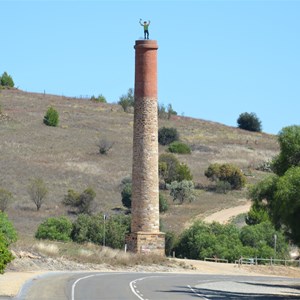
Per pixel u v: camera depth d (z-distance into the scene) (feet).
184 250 318.86
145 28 258.98
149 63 256.11
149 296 143.95
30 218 368.89
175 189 428.56
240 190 464.65
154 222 255.09
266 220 352.49
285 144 182.50
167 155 473.26
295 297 161.17
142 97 255.70
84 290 152.05
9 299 130.31
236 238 316.60
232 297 151.53
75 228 313.94
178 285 177.37
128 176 472.03
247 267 279.90
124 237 309.42
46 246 236.02
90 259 236.22
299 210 167.22
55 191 423.23
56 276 186.70
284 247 319.88
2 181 426.92
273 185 181.16
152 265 247.50
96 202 410.11
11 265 201.87
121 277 194.80
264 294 166.30
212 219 383.24
